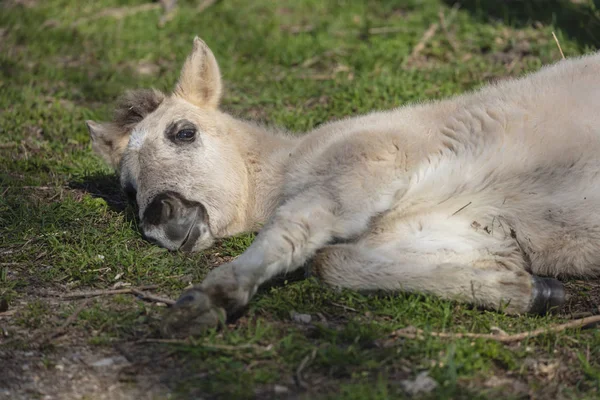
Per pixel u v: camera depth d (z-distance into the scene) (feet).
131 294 60.95
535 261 61.52
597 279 62.75
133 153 69.67
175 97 72.43
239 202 68.85
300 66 111.65
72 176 84.02
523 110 62.59
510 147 61.00
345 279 58.80
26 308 58.85
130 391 48.98
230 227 68.80
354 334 53.26
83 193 80.28
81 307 57.67
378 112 70.49
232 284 54.70
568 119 61.41
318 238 58.95
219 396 47.93
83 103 105.50
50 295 61.21
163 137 68.80
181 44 120.57
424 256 59.98
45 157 88.89
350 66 109.50
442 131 63.41
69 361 52.11
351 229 59.98
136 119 73.87
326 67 111.14
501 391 48.55
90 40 123.44
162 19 128.47
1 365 51.67
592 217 59.11
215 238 68.23
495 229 60.70
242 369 50.31
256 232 69.72
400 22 121.70
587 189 59.11
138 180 68.69
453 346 50.98
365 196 60.34
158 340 52.80
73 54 119.44
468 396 47.37
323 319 56.59
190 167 67.67
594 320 55.52
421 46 111.75
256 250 57.00
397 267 58.59
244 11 130.62
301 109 97.35
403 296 58.23
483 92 67.41
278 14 131.34
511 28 115.03
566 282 62.39
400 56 109.40
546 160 60.13
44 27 125.80
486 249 60.49
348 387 47.42
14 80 109.19
